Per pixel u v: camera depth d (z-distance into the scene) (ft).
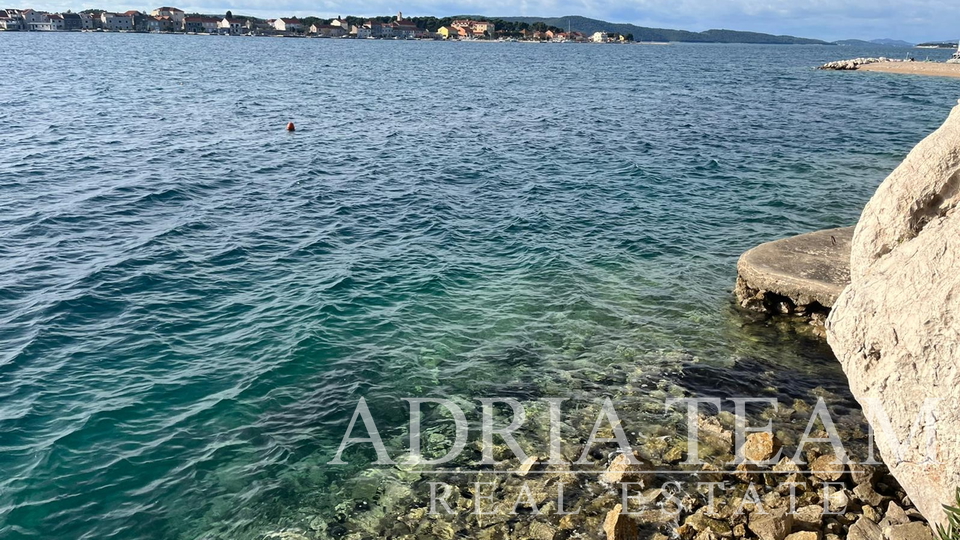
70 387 37.65
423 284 53.36
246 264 56.95
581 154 109.70
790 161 103.96
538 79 292.20
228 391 37.81
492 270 57.21
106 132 118.73
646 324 46.52
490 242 64.59
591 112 169.68
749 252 50.57
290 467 31.78
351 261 57.98
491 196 82.12
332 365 40.88
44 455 31.94
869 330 22.94
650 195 82.74
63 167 89.25
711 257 60.54
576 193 83.66
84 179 83.05
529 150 113.19
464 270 56.80
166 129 124.47
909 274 22.06
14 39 632.79
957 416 19.06
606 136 129.29
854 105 186.09
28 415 34.88
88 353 41.37
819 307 45.62
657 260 59.72
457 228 68.54
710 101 199.62
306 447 33.24
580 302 50.31
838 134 131.95
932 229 22.97
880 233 28.09
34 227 64.39
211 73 278.26
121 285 51.44
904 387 21.06
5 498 29.19
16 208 70.13
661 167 99.04
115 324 45.27
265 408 36.45
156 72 271.69
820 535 25.52
